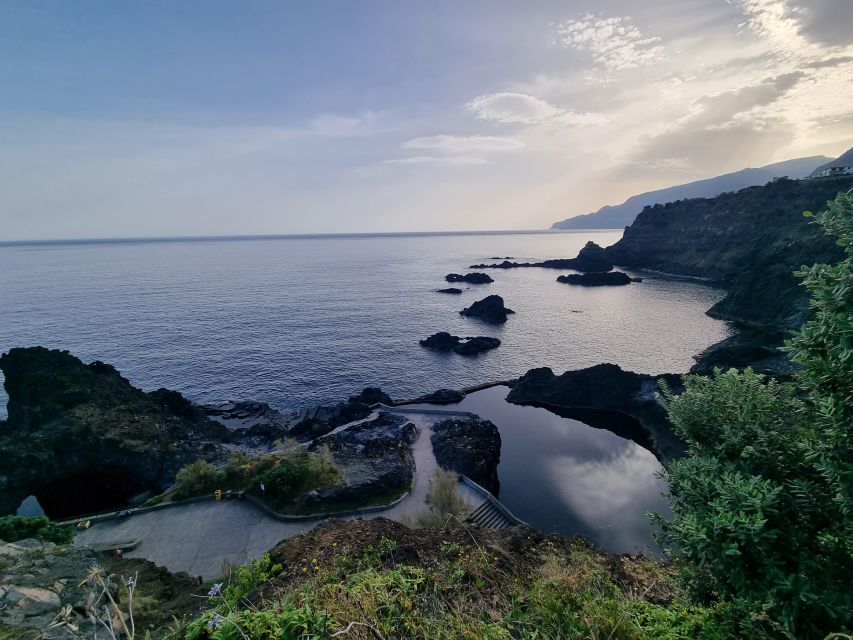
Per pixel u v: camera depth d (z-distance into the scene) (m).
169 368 60.28
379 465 27.19
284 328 82.00
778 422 5.89
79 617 7.09
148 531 20.28
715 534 4.75
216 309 100.06
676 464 6.06
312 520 21.38
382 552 9.05
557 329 77.69
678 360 58.78
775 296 73.50
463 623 5.23
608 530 25.14
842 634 3.62
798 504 4.76
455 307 101.56
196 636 4.53
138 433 34.16
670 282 125.69
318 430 40.41
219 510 22.03
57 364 38.44
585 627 5.09
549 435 39.97
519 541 10.17
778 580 4.34
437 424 37.72
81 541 19.36
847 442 4.52
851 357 4.10
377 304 106.25
